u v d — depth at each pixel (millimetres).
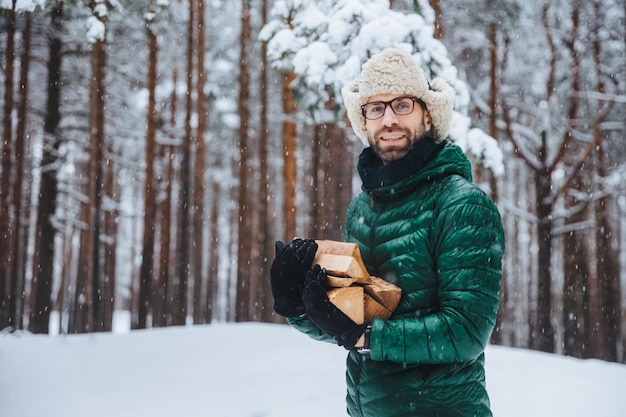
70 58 14898
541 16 14453
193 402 5629
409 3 8594
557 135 15961
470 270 1525
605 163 16688
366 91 1849
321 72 7316
